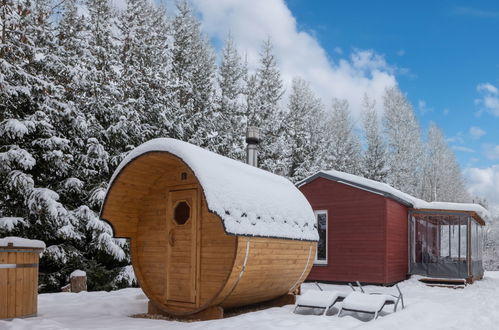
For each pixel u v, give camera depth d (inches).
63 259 572.4
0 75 550.0
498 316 351.3
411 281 668.7
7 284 291.9
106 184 645.3
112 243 601.0
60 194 626.2
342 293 361.4
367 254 642.8
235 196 314.7
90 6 896.9
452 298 487.5
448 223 745.0
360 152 1743.4
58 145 593.9
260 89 1374.3
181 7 1336.1
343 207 674.8
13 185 547.2
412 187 1572.3
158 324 298.4
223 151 1069.8
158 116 827.4
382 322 291.7
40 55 685.9
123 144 735.1
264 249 331.3
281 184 422.9
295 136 1354.6
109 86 754.2
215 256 325.7
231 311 365.1
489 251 1592.0
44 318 309.0
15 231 560.7
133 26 1003.9
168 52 1148.5
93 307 363.3
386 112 1663.4
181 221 356.2
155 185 369.7
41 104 602.9
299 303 349.1
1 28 636.1
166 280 349.7
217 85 1406.3
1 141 573.3
